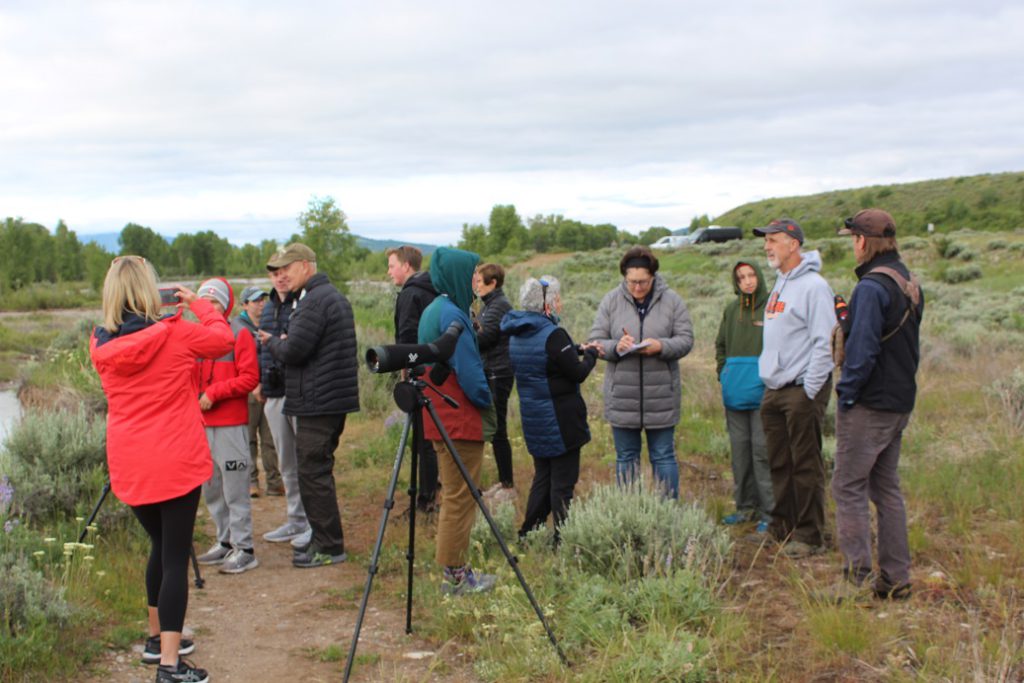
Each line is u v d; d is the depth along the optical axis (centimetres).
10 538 500
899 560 436
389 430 912
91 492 606
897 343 422
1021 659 356
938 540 523
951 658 352
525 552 534
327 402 532
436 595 471
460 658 405
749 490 602
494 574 495
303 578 528
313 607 477
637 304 566
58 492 589
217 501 557
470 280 460
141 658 399
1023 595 429
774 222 512
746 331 580
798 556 518
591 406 992
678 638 392
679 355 552
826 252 3747
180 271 8925
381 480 762
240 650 419
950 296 2394
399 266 623
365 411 1069
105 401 1020
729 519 601
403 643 425
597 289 2836
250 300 683
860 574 447
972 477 640
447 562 468
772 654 383
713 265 3962
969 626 388
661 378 563
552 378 522
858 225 432
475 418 457
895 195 9694
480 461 472
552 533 538
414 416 428
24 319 3300
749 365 576
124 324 363
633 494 525
